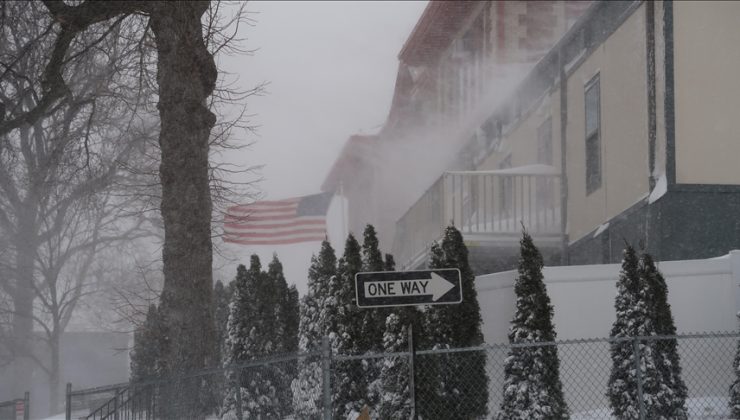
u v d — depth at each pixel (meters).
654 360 12.85
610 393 13.11
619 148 20.19
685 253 17.83
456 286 10.24
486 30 32.97
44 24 19.36
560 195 23.42
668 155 18.05
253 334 18.58
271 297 19.11
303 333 17.25
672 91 18.17
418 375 13.13
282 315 19.42
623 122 20.03
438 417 13.15
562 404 12.83
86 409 32.66
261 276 19.11
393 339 13.46
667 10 18.28
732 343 15.04
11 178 30.58
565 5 31.89
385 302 10.16
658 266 15.11
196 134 15.56
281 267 19.97
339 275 15.62
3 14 18.73
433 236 26.09
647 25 18.84
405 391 13.13
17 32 19.47
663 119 18.23
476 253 23.41
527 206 25.30
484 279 15.24
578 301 14.98
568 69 23.31
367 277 10.18
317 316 17.16
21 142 29.59
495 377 14.91
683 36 18.31
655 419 12.62
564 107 23.53
